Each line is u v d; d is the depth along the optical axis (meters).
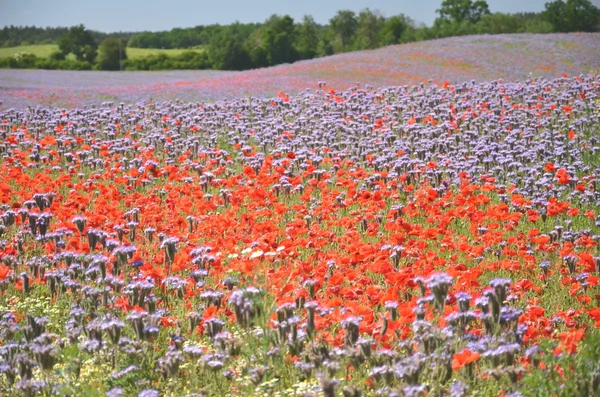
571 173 16.80
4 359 7.54
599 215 14.35
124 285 9.49
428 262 9.66
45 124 26.66
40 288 10.67
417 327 6.84
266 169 16.69
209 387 7.17
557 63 50.81
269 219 13.37
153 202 13.76
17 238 11.77
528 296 10.11
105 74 75.50
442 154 19.56
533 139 21.45
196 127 24.20
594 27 140.75
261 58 128.88
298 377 7.32
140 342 7.59
